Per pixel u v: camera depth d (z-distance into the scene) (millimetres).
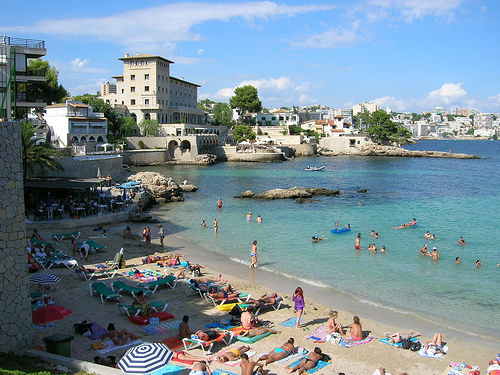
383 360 18578
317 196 72312
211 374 15758
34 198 47406
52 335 18344
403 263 34750
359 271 32625
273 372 17047
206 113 188750
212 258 36062
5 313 16531
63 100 117688
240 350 18344
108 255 33625
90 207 47125
